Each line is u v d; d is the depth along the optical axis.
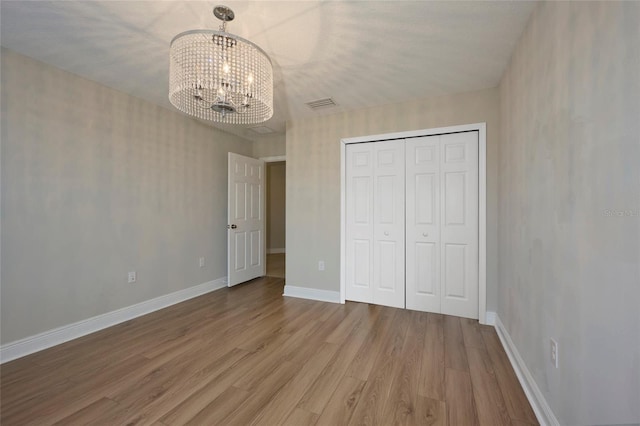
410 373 1.85
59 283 2.30
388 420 1.43
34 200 2.16
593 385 1.00
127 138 2.83
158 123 3.15
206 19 1.71
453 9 1.62
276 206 7.34
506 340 2.16
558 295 1.27
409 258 3.07
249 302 3.33
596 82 0.98
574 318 1.12
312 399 1.59
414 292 3.05
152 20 1.72
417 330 2.52
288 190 3.62
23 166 2.11
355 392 1.65
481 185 2.69
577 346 1.10
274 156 4.53
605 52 0.93
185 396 1.62
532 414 1.48
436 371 1.87
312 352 2.13
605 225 0.93
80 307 2.44
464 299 2.83
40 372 1.86
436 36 1.88
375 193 3.23
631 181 0.81
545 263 1.42
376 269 3.23
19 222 2.09
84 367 1.92
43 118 2.22
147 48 2.03
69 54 2.11
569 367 1.16
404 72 2.37
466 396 1.62
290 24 1.75
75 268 2.41
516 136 1.97
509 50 2.04
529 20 1.69
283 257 6.55
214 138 3.95
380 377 1.80
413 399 1.59
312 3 1.57
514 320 1.97
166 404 1.55
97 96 2.58
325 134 3.41
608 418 0.92
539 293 1.49
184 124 3.49
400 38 1.90
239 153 4.40
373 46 1.99
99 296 2.58
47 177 2.24
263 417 1.46
